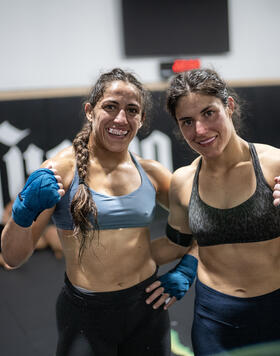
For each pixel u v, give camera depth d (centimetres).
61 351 157
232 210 144
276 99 503
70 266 158
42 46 478
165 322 166
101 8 490
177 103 143
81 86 492
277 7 530
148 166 176
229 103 150
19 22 468
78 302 153
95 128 159
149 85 471
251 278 146
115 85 155
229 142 146
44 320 275
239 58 533
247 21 528
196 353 156
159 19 507
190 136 144
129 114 157
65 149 167
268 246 144
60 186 144
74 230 150
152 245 181
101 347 153
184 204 161
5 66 471
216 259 151
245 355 146
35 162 452
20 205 142
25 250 149
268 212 141
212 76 144
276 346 145
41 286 333
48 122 452
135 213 157
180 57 519
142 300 159
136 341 159
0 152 442
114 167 162
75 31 486
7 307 298
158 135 467
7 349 241
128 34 499
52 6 475
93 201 152
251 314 145
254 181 144
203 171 156
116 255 154
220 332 149
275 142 507
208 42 522
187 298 294
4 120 440
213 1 514
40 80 482
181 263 180
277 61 539
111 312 152
